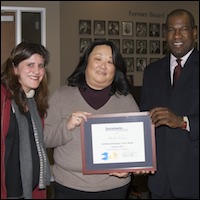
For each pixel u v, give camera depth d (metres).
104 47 1.99
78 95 2.04
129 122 2.00
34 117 2.02
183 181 2.21
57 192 2.06
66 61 5.33
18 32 4.94
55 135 1.97
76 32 5.42
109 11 5.64
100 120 1.99
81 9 5.45
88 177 1.98
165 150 2.25
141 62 5.83
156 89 2.32
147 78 2.41
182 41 2.24
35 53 1.92
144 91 2.40
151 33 5.87
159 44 5.89
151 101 2.34
